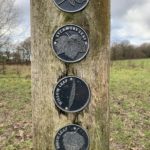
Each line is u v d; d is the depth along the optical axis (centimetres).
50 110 33
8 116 116
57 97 32
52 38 32
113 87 201
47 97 32
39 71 32
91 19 32
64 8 32
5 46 285
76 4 32
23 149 81
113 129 100
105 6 32
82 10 32
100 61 32
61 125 33
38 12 32
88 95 32
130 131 98
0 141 87
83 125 33
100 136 33
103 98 33
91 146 33
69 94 32
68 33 32
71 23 32
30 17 33
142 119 114
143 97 164
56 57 32
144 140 91
